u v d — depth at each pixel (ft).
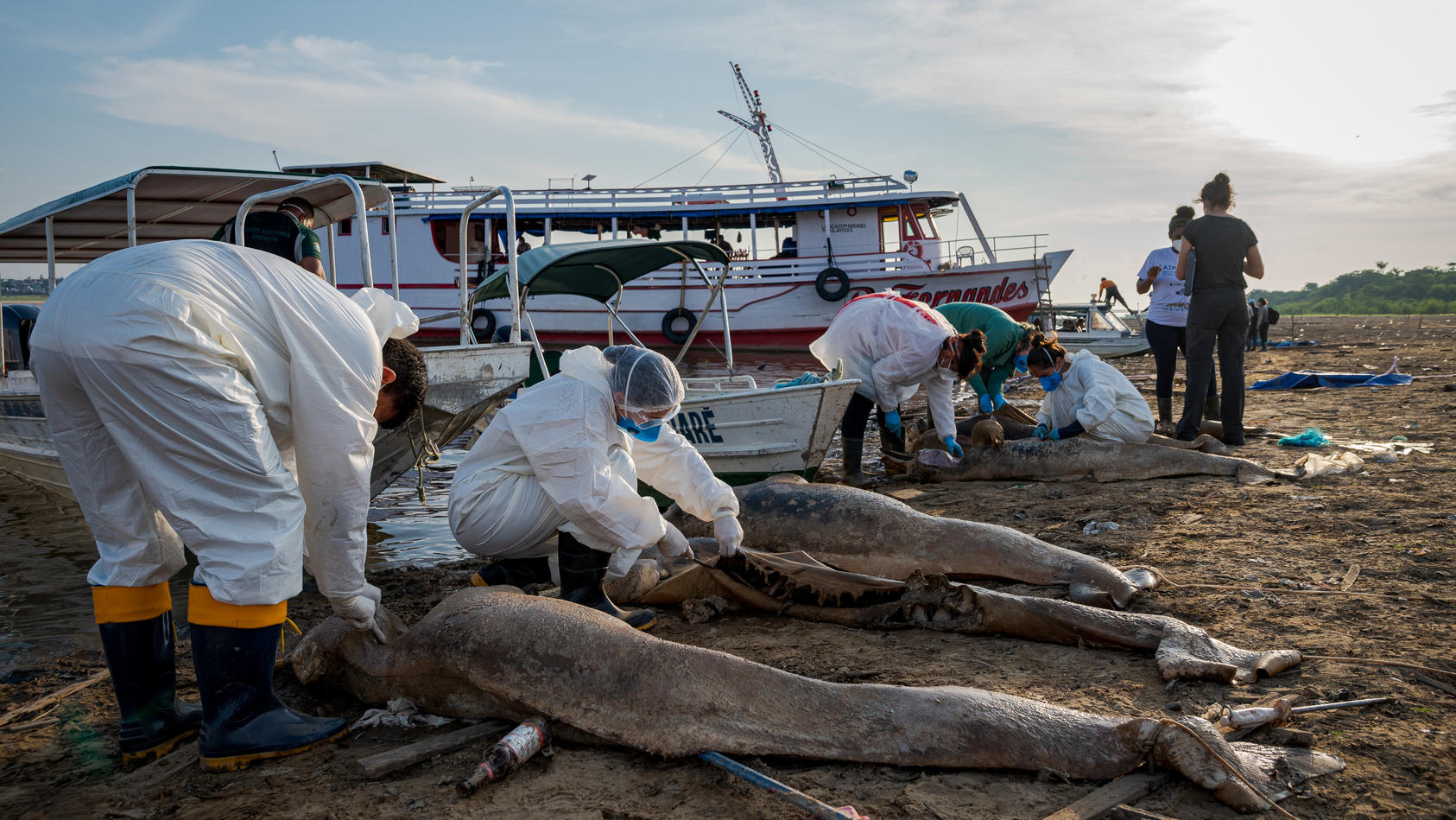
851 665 11.84
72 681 12.55
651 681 9.51
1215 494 20.52
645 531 12.65
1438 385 42.88
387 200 22.75
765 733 9.14
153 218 25.75
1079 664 11.58
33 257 29.53
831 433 23.98
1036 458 24.08
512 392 22.13
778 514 16.44
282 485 9.20
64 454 9.32
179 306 8.59
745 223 73.82
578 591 13.17
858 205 70.95
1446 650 11.08
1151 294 30.48
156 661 9.92
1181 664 10.72
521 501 13.19
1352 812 7.82
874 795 8.45
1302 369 60.44
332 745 10.05
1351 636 11.73
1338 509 18.37
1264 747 8.84
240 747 9.44
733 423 24.32
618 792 8.75
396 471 21.72
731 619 14.39
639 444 13.88
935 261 74.13
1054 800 8.28
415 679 10.55
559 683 9.75
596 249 25.85
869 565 15.56
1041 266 73.92
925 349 24.21
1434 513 17.53
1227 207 25.63
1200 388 25.96
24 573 18.70
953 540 15.29
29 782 9.38
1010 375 29.35
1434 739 9.00
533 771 9.25
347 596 10.18
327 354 9.47
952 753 8.85
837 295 71.05
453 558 19.34
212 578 8.99
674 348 75.15
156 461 8.89
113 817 8.59
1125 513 19.27
